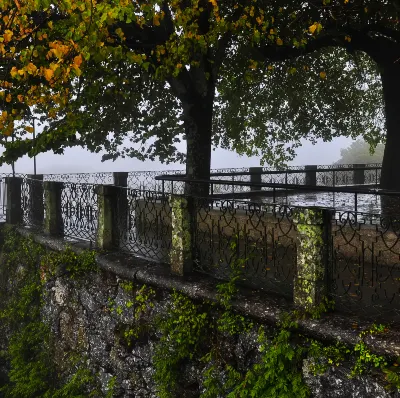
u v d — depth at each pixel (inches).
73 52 301.7
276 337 191.6
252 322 204.7
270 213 295.0
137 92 535.5
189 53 367.2
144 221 289.7
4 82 328.2
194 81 452.1
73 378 306.2
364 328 166.6
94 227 330.6
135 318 270.8
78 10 285.9
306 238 184.9
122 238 308.8
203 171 459.5
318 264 182.9
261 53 466.9
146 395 259.1
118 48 312.5
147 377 259.4
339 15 423.8
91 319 307.4
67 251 330.6
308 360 180.4
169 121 605.9
